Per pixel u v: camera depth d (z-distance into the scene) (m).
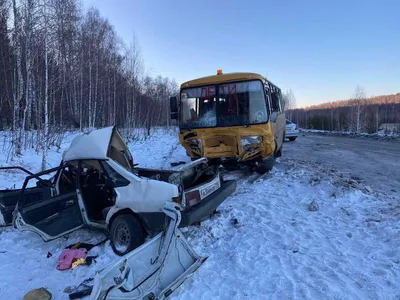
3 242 5.02
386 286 3.38
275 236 4.84
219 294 3.36
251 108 8.29
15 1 12.73
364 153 15.16
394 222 5.01
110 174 4.60
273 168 10.13
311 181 8.02
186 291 3.41
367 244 4.41
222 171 10.16
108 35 32.69
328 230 5.00
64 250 4.55
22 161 11.61
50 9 13.30
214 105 8.62
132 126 29.97
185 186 5.29
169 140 26.03
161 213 4.07
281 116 12.38
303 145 20.28
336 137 29.91
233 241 4.77
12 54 15.84
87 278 3.82
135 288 3.00
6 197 5.55
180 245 3.72
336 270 3.75
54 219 4.75
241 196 7.21
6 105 19.45
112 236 4.43
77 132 24.06
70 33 19.08
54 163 12.52
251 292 3.37
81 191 4.91
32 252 4.65
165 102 51.31
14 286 3.70
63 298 3.44
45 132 11.30
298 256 4.14
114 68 27.41
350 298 3.19
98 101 29.36
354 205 6.10
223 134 8.34
